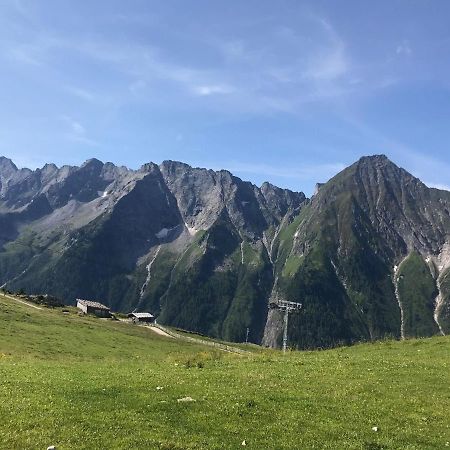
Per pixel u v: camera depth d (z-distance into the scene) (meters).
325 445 23.03
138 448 20.89
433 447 24.02
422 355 47.16
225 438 23.12
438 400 30.91
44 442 20.88
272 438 23.52
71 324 120.38
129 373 36.94
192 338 164.75
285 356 51.00
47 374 35.75
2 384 30.86
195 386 31.89
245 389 31.53
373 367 39.91
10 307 125.69
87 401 27.31
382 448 23.41
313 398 30.22
